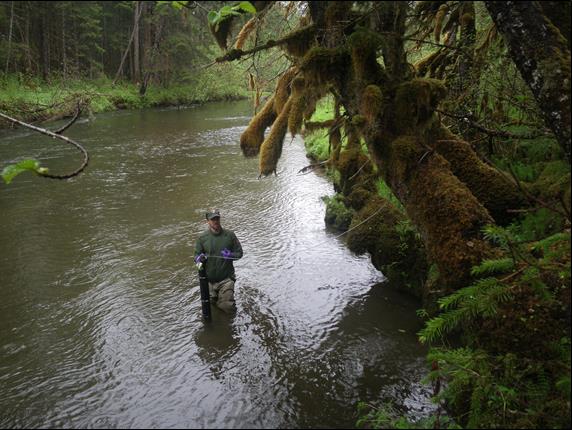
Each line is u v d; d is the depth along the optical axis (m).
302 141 20.64
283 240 9.16
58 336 6.01
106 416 4.50
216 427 4.27
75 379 5.11
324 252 8.48
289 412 4.44
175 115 30.78
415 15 5.02
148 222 10.41
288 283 7.30
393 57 4.30
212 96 28.88
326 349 5.50
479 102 5.88
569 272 2.97
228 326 6.12
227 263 6.59
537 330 3.21
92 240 9.37
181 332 6.01
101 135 22.39
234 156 17.80
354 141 7.54
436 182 3.97
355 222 7.34
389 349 5.40
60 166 15.75
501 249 3.64
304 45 4.69
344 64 4.43
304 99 5.06
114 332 6.05
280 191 12.75
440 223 3.86
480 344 3.54
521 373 3.25
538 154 4.90
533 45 3.29
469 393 3.60
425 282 6.32
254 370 5.16
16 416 4.55
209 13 3.04
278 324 6.13
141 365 5.33
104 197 12.43
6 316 6.55
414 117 4.15
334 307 6.50
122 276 7.71
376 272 7.54
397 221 6.91
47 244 9.20
